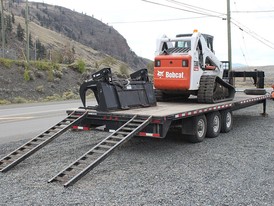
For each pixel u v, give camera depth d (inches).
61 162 301.7
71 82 1462.8
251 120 564.1
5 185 243.3
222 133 440.5
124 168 282.5
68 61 2246.6
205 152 335.6
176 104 429.4
